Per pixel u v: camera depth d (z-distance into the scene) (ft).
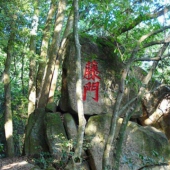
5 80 32.42
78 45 18.34
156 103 28.91
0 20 21.99
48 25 34.42
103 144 24.85
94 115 26.45
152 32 19.45
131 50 21.85
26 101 41.04
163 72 28.84
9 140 32.07
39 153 27.17
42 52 33.83
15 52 32.14
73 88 25.96
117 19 22.40
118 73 27.50
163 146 26.23
